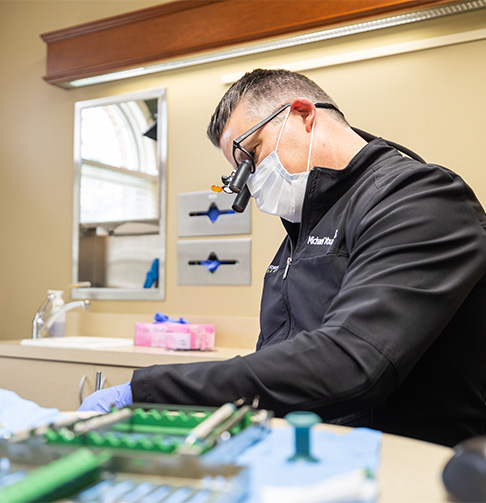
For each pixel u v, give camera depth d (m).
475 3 2.31
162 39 2.86
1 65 3.54
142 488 0.47
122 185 3.12
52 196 3.31
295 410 0.94
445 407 1.17
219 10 2.73
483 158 2.35
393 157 1.39
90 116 3.23
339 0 2.47
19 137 3.45
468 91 2.39
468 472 0.47
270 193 1.56
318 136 1.53
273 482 0.52
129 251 3.11
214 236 2.87
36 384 2.54
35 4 3.46
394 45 2.52
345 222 1.33
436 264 1.04
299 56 2.74
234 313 2.80
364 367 0.93
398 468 0.57
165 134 3.02
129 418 0.70
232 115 1.62
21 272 3.36
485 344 1.20
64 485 0.45
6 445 0.56
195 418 0.69
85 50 3.07
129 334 2.98
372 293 1.00
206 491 0.45
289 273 1.43
